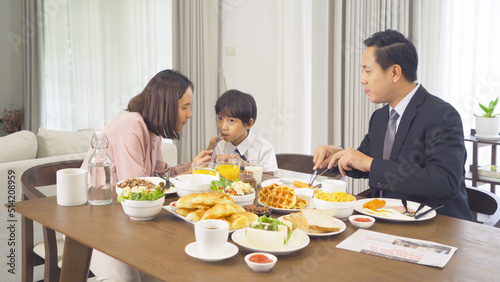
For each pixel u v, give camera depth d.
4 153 2.09
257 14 3.50
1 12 5.20
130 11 4.32
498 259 0.92
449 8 3.42
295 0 3.45
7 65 5.29
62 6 4.91
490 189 3.21
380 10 3.34
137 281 1.36
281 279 0.80
